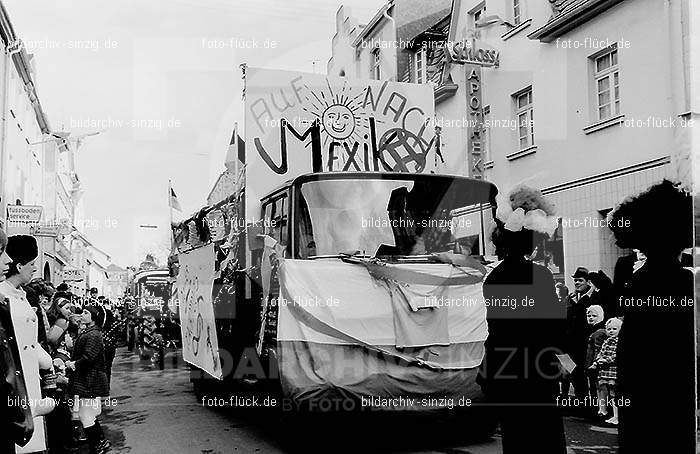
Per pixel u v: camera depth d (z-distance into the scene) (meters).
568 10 13.02
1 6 16.16
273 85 7.73
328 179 6.91
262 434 7.85
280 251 6.86
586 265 12.48
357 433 7.39
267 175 7.65
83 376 7.04
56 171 28.48
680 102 10.66
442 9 20.88
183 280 11.76
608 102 12.45
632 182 11.56
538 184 13.85
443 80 16.66
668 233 3.14
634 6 11.62
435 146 8.38
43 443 5.11
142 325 17.02
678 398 3.04
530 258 4.22
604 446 6.78
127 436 7.95
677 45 10.73
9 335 4.01
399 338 6.34
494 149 15.25
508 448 4.00
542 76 13.88
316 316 6.27
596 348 8.30
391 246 6.91
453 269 6.64
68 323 8.57
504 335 4.02
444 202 7.18
